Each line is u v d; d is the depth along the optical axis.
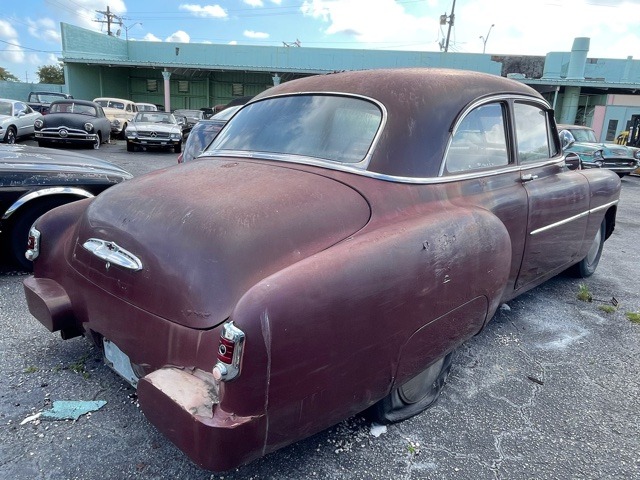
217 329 1.65
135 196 2.13
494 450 2.24
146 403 1.66
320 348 1.60
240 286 1.67
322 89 2.67
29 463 2.01
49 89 32.12
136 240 1.90
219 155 2.65
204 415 1.51
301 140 2.45
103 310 2.07
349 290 1.66
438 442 2.27
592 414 2.55
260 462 2.08
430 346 2.04
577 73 24.67
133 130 14.75
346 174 2.16
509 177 2.90
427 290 1.93
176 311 1.74
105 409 2.38
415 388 2.36
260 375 1.49
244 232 1.74
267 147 2.52
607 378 2.90
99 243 2.08
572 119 25.33
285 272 1.58
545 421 2.47
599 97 27.34
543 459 2.19
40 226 2.54
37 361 2.77
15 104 15.60
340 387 1.71
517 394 2.70
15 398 2.42
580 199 3.59
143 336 1.86
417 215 2.10
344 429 2.31
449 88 2.56
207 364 1.66
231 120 3.01
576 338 3.41
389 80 2.51
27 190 3.92
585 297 4.11
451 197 2.37
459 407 2.55
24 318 3.31
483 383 2.80
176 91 32.59
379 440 2.26
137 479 1.96
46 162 4.24
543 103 3.37
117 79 31.28
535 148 3.33
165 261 1.78
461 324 2.18
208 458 1.52
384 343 1.81
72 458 2.05
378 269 1.75
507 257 2.38
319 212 1.90
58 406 2.38
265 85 32.47
